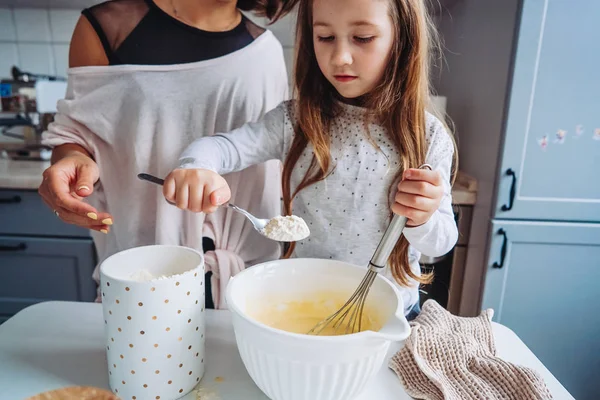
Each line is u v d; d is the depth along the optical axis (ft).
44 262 4.49
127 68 2.34
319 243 2.24
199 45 2.41
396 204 1.56
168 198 1.72
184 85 2.39
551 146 3.76
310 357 1.24
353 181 2.15
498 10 3.78
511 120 3.67
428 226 1.79
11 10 4.93
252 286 1.68
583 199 3.91
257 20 4.38
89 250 4.44
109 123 2.41
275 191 2.71
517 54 3.52
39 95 4.75
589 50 3.56
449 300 4.58
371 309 1.58
